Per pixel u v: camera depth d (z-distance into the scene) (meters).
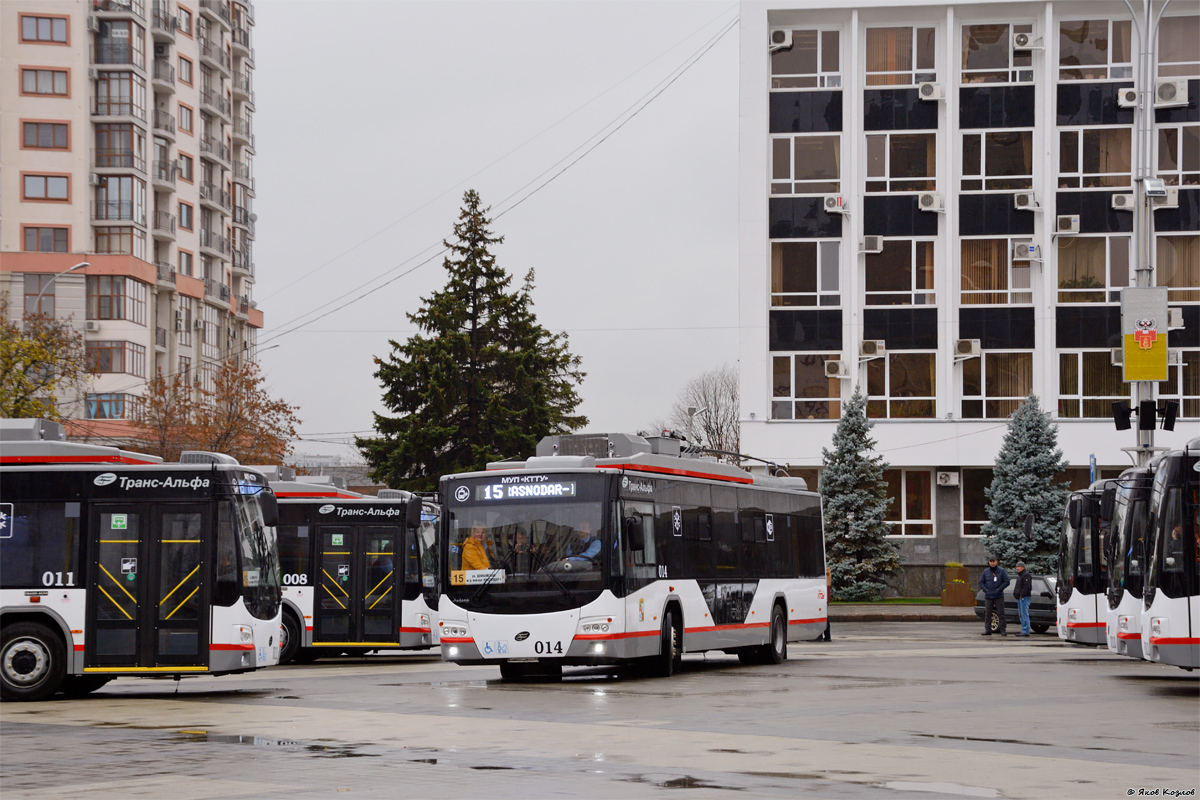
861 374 52.75
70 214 80.69
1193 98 52.03
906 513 52.88
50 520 20.22
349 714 16.84
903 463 52.28
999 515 49.81
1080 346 52.09
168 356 88.44
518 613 21.95
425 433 62.00
